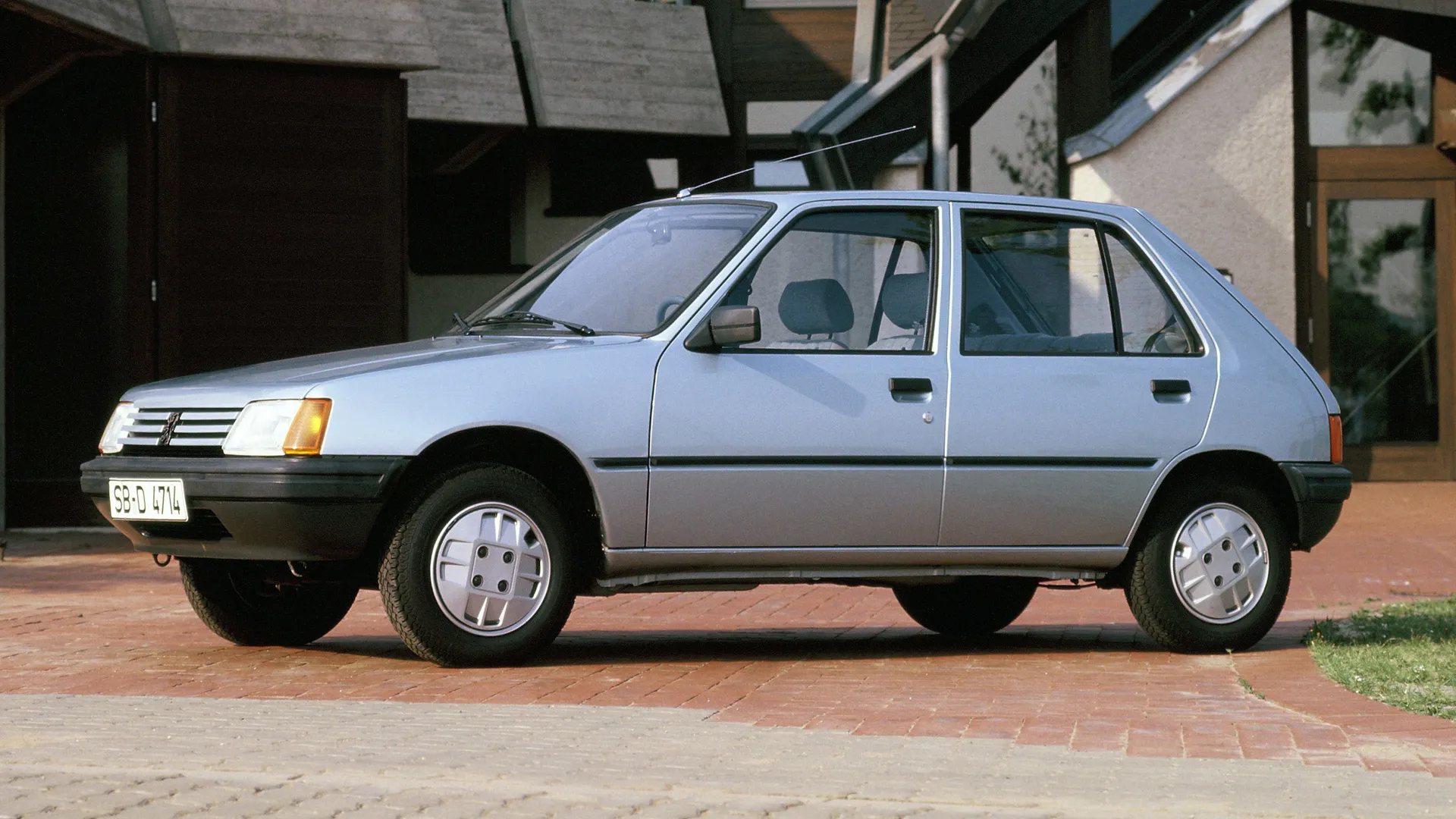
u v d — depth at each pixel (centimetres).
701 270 817
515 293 867
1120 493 855
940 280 845
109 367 1688
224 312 1695
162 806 470
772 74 2336
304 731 609
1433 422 2208
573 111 2188
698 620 1061
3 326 1667
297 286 1727
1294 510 906
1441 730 630
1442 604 1073
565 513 786
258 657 844
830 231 834
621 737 601
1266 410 887
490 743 584
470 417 755
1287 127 2128
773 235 823
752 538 801
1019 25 2127
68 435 1700
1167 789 506
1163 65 2255
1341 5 2177
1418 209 2206
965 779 522
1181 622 868
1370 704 693
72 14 1472
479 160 2409
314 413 745
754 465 796
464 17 2134
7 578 1290
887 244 842
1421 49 2194
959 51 2097
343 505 740
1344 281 2206
